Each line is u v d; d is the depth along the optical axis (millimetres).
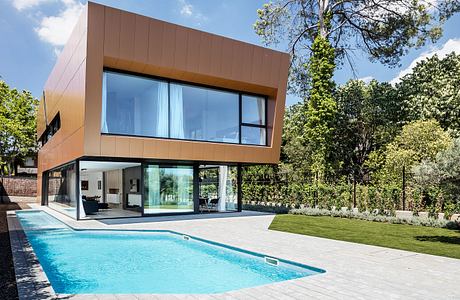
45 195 24531
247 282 6086
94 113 11914
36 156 39844
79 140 12438
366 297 4508
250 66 14922
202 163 16312
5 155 35656
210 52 13859
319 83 19906
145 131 13430
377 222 12914
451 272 5707
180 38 13125
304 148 24406
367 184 21078
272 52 15539
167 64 12969
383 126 24891
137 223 12609
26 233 10891
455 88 21812
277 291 4770
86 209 15938
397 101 25078
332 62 20266
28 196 30297
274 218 14297
